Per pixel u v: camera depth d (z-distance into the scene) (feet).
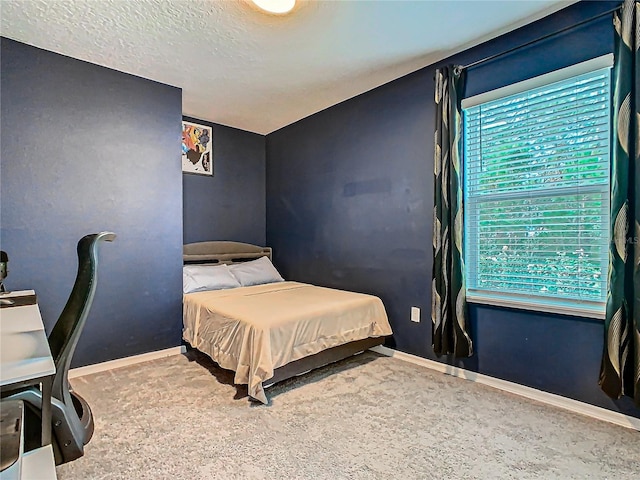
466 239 8.72
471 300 8.52
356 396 7.66
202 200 13.43
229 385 8.25
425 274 9.56
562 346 7.16
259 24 7.34
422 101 9.52
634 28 5.90
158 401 7.43
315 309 8.69
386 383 8.35
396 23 7.38
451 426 6.44
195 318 9.80
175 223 10.57
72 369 8.79
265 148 15.33
